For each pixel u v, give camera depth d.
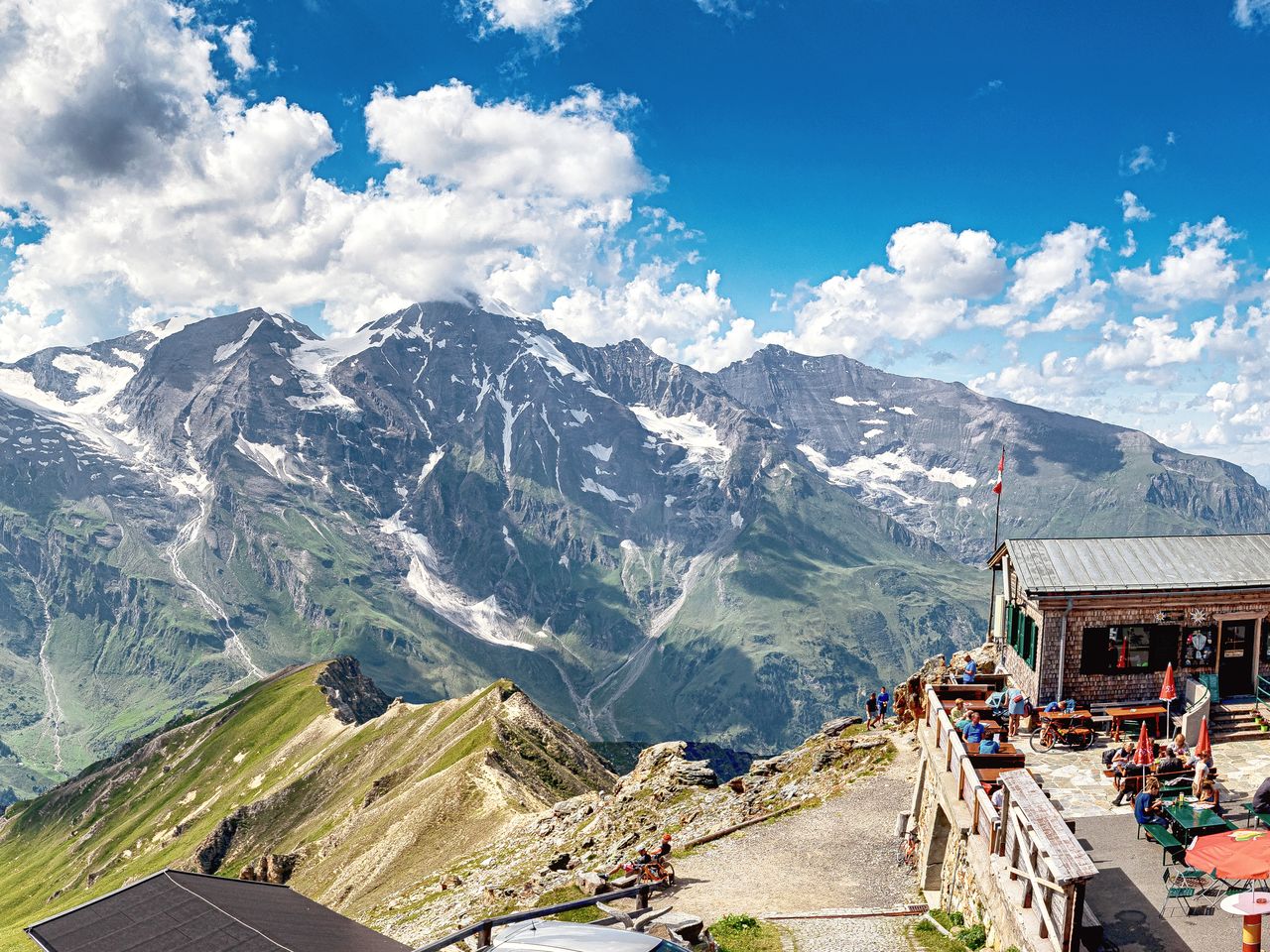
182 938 26.45
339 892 105.56
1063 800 32.69
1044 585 41.16
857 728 59.09
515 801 109.06
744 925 32.16
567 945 17.58
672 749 68.50
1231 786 33.12
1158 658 41.50
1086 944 23.98
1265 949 23.20
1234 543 43.59
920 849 36.91
